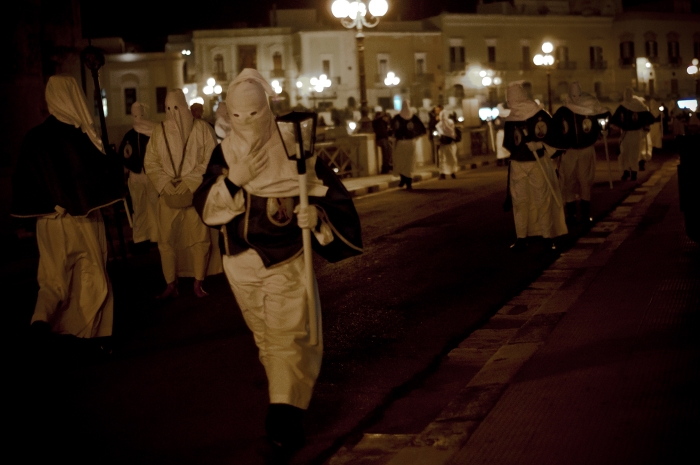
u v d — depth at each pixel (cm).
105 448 473
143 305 845
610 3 8112
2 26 1406
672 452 381
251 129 437
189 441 478
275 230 445
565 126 1171
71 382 599
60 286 638
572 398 464
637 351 538
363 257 1059
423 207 1598
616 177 1944
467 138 3141
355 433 482
